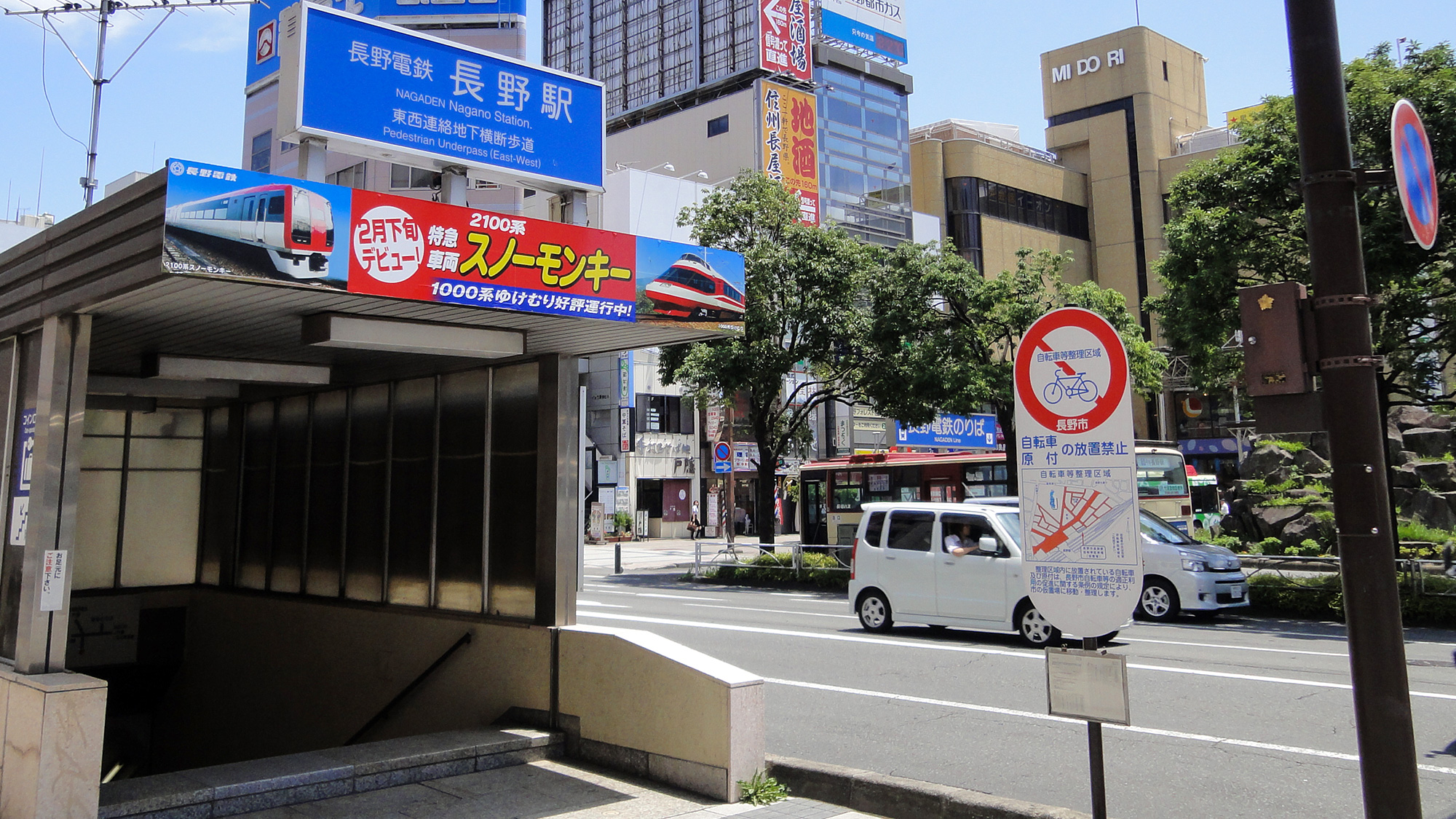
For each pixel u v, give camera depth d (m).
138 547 11.13
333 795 5.87
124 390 9.03
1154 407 54.50
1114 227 60.66
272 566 10.25
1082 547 4.29
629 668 6.43
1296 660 10.88
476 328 6.34
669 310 6.24
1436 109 13.30
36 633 5.36
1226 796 6.06
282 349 7.49
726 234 22.17
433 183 6.88
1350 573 3.85
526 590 7.30
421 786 6.11
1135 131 60.19
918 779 6.66
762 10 55.81
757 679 6.02
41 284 5.72
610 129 63.84
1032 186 60.34
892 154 59.75
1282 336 4.01
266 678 9.80
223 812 5.51
